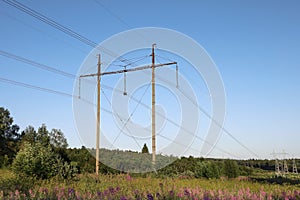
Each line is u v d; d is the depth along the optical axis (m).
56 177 17.31
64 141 44.81
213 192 12.52
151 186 14.86
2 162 29.50
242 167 48.69
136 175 21.88
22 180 15.85
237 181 21.72
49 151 19.38
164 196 11.34
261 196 12.12
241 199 11.80
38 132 46.25
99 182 17.67
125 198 10.55
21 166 17.50
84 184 15.40
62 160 19.50
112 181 17.58
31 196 11.33
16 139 53.56
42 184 15.48
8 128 53.16
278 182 23.56
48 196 11.43
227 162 31.30
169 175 23.05
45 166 17.80
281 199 12.38
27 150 18.33
